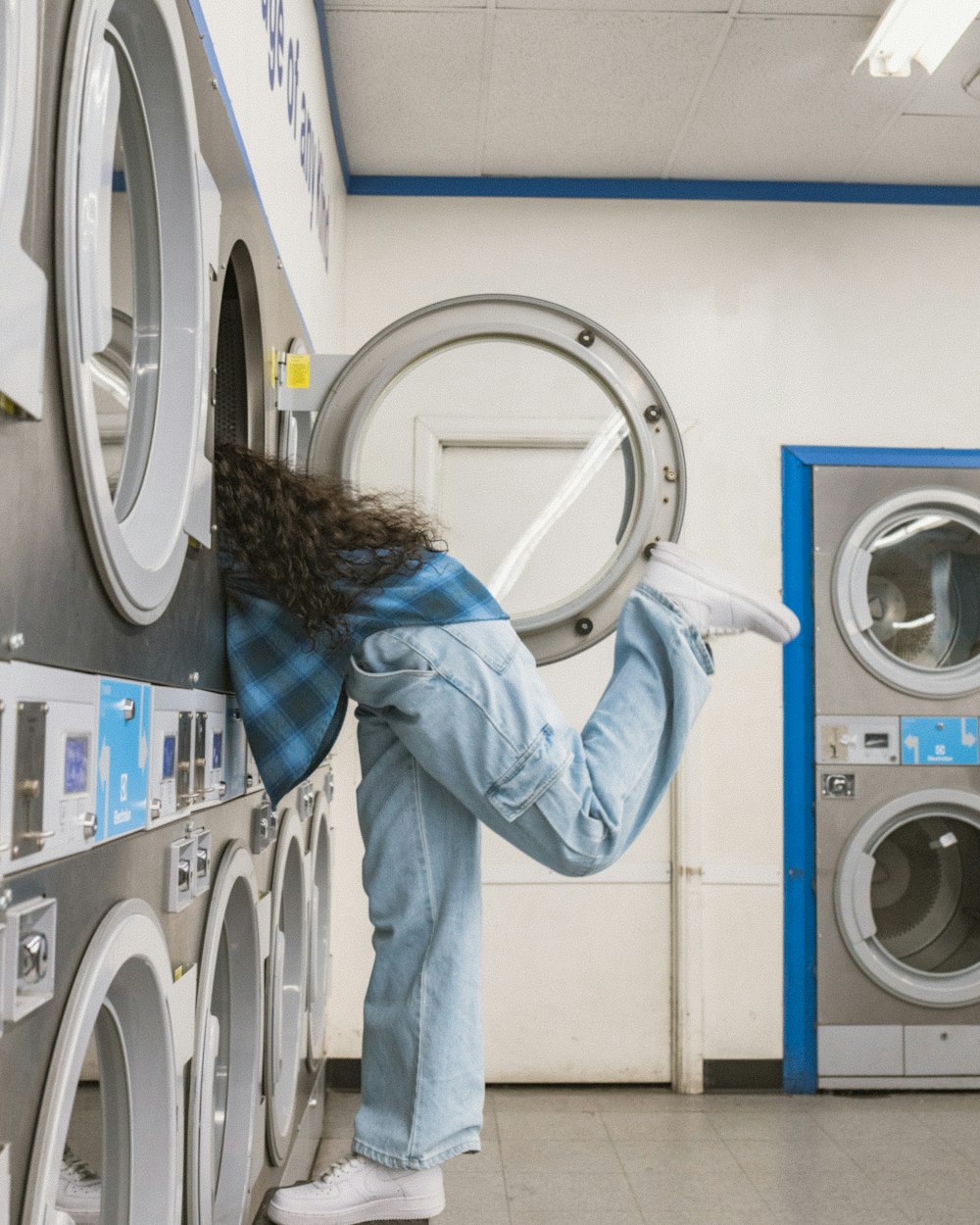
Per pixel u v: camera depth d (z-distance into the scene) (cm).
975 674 347
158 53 111
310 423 222
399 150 340
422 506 249
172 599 116
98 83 85
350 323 351
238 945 167
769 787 347
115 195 118
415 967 142
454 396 248
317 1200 140
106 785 92
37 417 72
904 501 348
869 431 356
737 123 325
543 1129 306
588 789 137
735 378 355
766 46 286
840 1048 340
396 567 140
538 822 134
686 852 341
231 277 167
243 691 141
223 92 142
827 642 348
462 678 134
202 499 126
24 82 69
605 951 344
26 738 73
